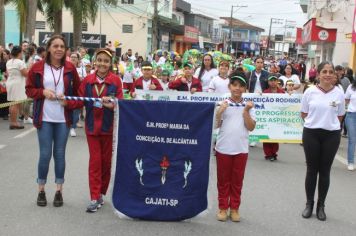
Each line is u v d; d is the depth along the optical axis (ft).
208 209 19.10
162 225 18.86
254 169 30.19
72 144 35.24
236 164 19.52
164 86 40.37
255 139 34.30
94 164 20.08
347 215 21.57
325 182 20.75
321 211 20.84
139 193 19.16
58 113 20.18
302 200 23.49
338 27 99.19
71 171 27.02
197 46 226.58
